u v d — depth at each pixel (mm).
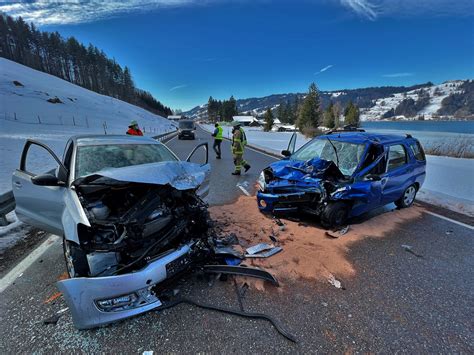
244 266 2941
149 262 2143
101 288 1910
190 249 2479
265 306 2350
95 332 2045
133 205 2400
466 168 9992
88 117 49500
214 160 11891
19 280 2701
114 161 3289
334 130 6027
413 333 2072
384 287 2666
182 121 25031
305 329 2094
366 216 4676
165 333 2043
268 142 21594
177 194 2670
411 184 5008
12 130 23234
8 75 53750
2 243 3455
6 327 2090
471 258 3266
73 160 3051
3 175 7199
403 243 3643
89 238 2129
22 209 3211
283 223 4281
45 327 2094
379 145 4457
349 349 1913
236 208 5023
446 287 2680
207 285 2635
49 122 37844
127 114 70125
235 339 1993
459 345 1964
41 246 3408
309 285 2678
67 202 2393
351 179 4109
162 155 3830
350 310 2320
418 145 5277
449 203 5340
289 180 4242
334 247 3490
